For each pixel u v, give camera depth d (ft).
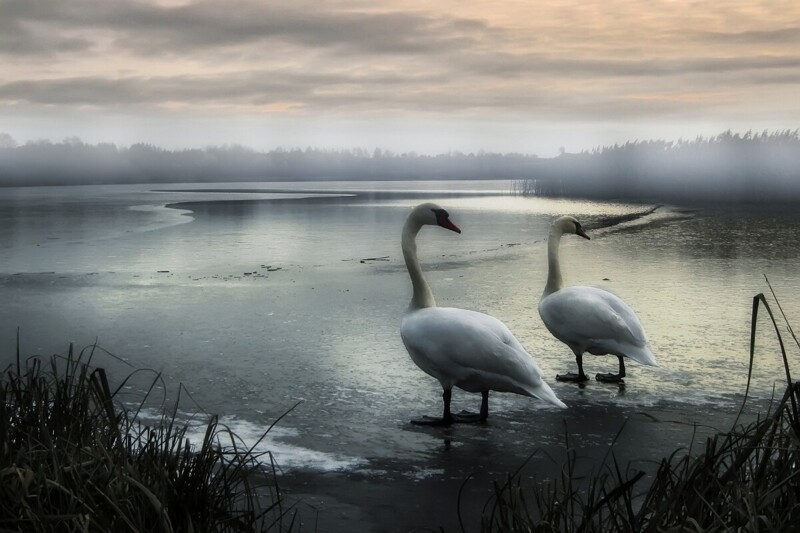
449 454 20.93
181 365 29.60
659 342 33.81
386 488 18.56
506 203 142.10
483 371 22.08
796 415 14.17
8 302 42.86
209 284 49.78
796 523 12.00
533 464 20.20
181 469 14.76
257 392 26.32
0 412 15.29
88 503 12.88
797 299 43.47
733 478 12.73
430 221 24.84
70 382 17.60
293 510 17.16
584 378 27.96
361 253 66.59
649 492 13.08
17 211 118.11
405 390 26.91
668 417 23.93
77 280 51.01
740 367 29.81
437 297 44.50
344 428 22.93
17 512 12.88
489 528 13.16
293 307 41.83
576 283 49.55
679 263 58.75
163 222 98.22
